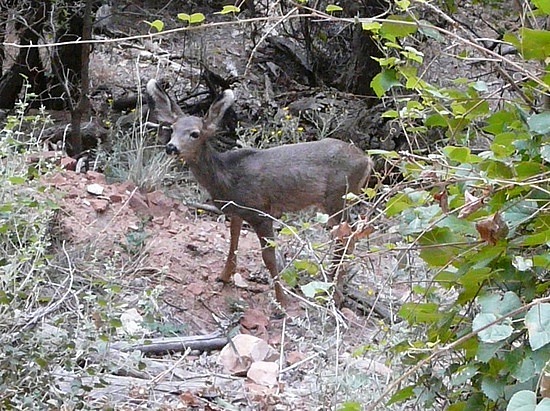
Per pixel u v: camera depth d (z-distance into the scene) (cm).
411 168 590
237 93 2020
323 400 780
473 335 511
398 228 583
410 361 609
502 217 536
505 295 511
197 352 1072
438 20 1059
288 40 2169
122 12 1861
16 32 1844
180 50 2127
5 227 775
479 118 684
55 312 928
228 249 1331
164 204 1396
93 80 2020
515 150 554
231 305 1188
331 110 1788
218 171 1219
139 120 1744
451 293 722
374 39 654
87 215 1266
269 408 895
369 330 1047
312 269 639
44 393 741
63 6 1750
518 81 607
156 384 941
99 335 768
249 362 1026
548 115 520
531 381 526
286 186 1242
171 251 1272
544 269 543
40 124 1767
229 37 2275
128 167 1551
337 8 580
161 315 1109
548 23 572
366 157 1288
